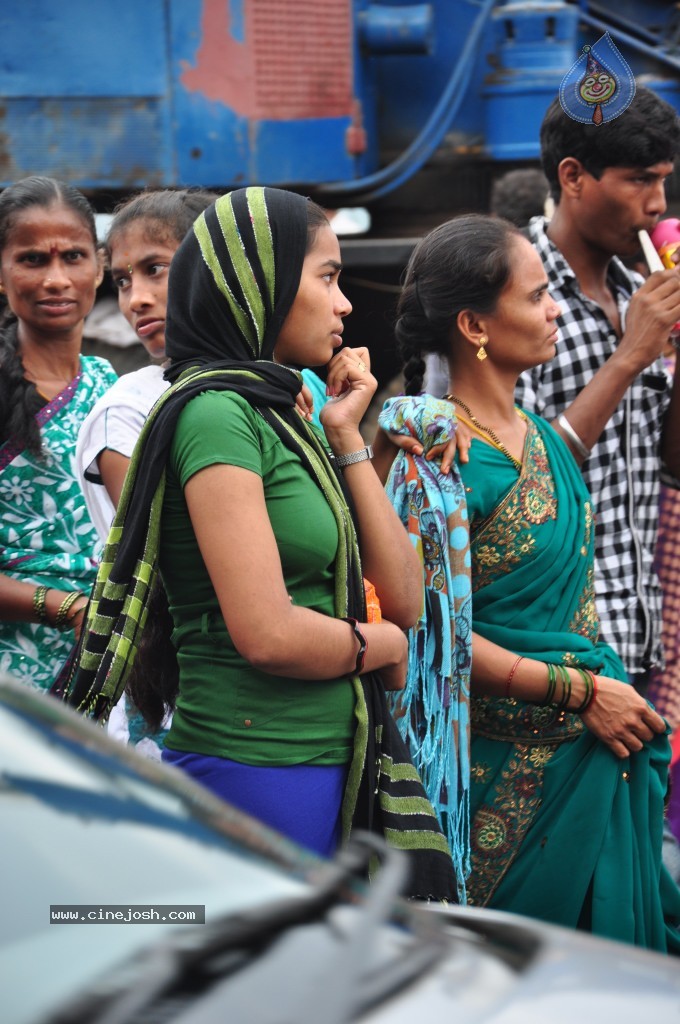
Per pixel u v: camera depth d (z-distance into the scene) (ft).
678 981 9.46
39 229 19.66
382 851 9.99
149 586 13.61
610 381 19.12
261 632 12.85
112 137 31.83
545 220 21.24
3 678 10.36
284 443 13.75
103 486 18.30
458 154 32.58
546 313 17.72
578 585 18.10
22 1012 7.89
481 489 17.49
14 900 8.58
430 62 32.50
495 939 10.09
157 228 18.25
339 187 31.68
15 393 19.43
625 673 18.88
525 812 17.85
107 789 9.62
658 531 22.74
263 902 9.21
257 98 31.37
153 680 15.60
